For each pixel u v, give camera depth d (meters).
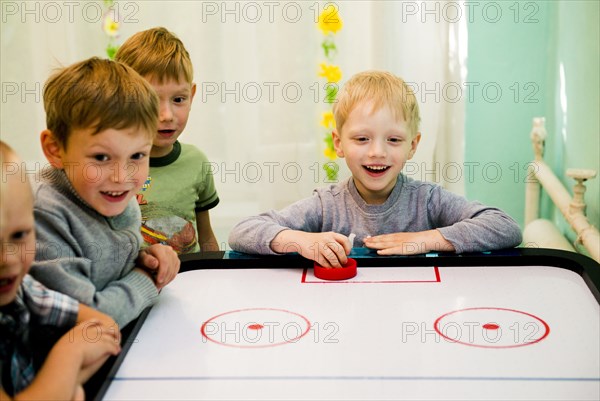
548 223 2.07
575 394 0.75
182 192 1.65
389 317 0.98
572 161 2.02
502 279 1.14
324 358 0.85
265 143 2.19
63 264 0.93
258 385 0.79
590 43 1.82
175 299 1.08
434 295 1.07
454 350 0.87
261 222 1.30
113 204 1.00
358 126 1.39
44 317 0.86
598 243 1.64
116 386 0.79
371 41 2.08
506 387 0.77
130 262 1.06
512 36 2.22
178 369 0.83
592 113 1.81
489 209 1.35
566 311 0.99
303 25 2.11
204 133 2.19
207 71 2.15
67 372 0.74
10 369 0.76
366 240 1.28
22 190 0.74
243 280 1.16
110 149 0.96
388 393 0.76
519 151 2.29
